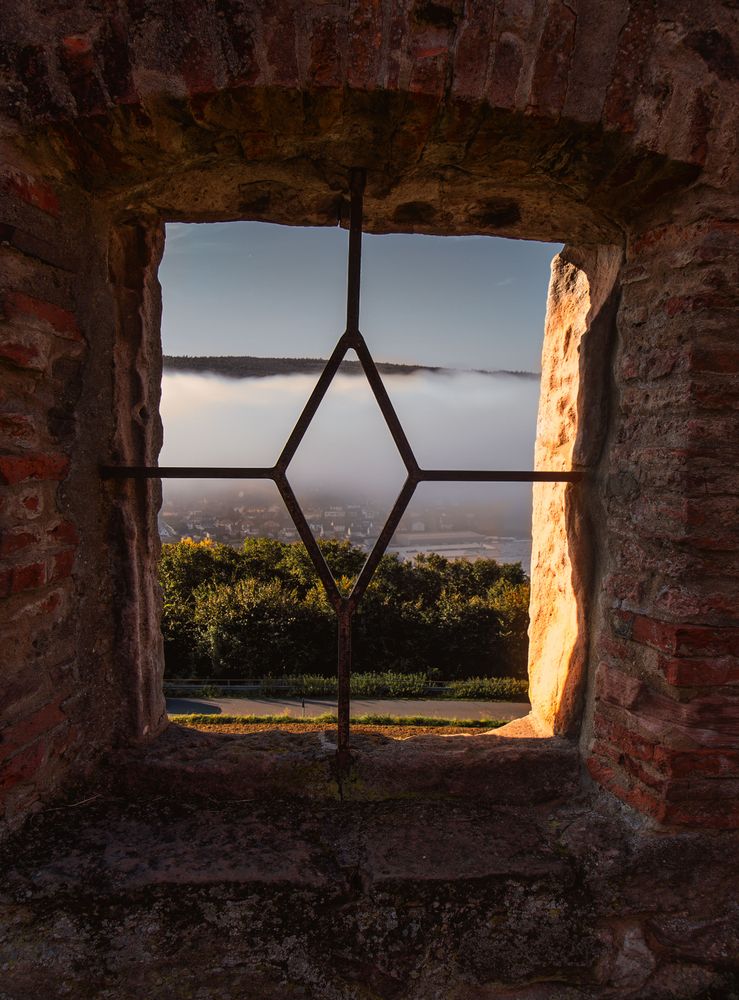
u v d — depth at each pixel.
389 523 1.80
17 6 1.36
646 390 1.66
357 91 1.40
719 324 1.51
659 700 1.63
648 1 1.42
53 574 1.61
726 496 1.53
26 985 1.31
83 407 1.70
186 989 1.34
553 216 1.84
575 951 1.46
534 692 2.25
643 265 1.68
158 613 2.02
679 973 1.44
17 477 1.46
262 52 1.38
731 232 1.50
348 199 1.83
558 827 1.74
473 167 1.65
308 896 1.51
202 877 1.53
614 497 1.77
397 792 1.83
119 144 1.49
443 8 1.38
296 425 1.77
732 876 1.58
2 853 1.53
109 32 1.37
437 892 1.54
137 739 1.89
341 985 1.38
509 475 1.86
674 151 1.47
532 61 1.42
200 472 1.78
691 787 1.60
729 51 1.45
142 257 1.86
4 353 1.41
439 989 1.39
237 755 1.87
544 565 2.21
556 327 2.18
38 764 1.61
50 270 1.55
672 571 1.58
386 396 1.77
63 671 1.69
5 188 1.41
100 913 1.44
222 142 1.54
